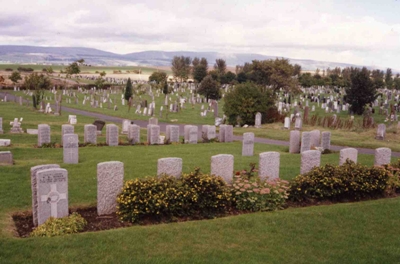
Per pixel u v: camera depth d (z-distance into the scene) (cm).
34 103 5425
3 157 1759
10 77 9362
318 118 4244
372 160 2212
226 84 10962
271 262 862
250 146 2316
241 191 1215
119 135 3222
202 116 5300
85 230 1011
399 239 1020
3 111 4884
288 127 3891
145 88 9238
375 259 899
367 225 1109
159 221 1087
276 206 1229
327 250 939
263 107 4303
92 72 18850
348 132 3556
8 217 1090
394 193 1500
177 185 1138
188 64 14700
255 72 7044
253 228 1049
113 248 880
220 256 874
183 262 835
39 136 2422
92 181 1483
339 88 11044
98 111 5562
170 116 5216
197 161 1995
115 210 1145
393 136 3291
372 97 5356
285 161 2100
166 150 2428
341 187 1356
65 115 4900
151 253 868
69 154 1875
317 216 1159
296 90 6881
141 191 1092
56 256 828
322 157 2259
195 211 1137
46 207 1026
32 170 1028
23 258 813
